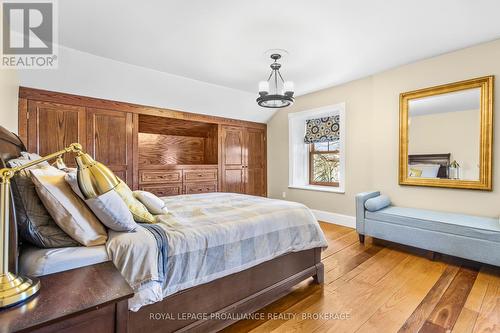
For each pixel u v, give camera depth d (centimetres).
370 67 332
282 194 517
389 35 247
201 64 317
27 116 290
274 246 188
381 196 338
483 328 159
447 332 156
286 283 195
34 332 65
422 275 234
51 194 112
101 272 99
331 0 192
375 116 358
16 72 263
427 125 310
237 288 166
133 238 123
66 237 116
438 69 298
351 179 398
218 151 469
